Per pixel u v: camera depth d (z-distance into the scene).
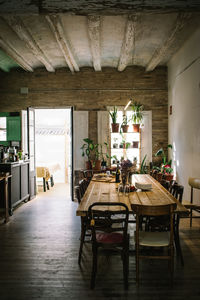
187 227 4.20
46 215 5.02
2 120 6.88
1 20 4.11
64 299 2.34
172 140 6.14
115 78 6.62
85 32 4.56
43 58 5.63
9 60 6.09
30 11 2.82
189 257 3.14
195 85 4.59
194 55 4.63
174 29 4.15
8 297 2.38
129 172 3.95
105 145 6.62
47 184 7.77
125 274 2.50
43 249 3.43
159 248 3.29
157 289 2.48
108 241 2.57
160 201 3.00
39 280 2.66
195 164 4.60
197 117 4.50
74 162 6.65
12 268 2.91
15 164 5.23
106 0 2.78
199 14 3.94
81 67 6.65
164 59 6.19
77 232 4.06
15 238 3.83
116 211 2.47
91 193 3.46
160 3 2.77
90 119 6.68
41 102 6.71
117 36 4.73
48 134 11.05
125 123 6.44
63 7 2.79
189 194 4.90
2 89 6.76
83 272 2.81
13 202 5.16
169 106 6.40
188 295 2.38
